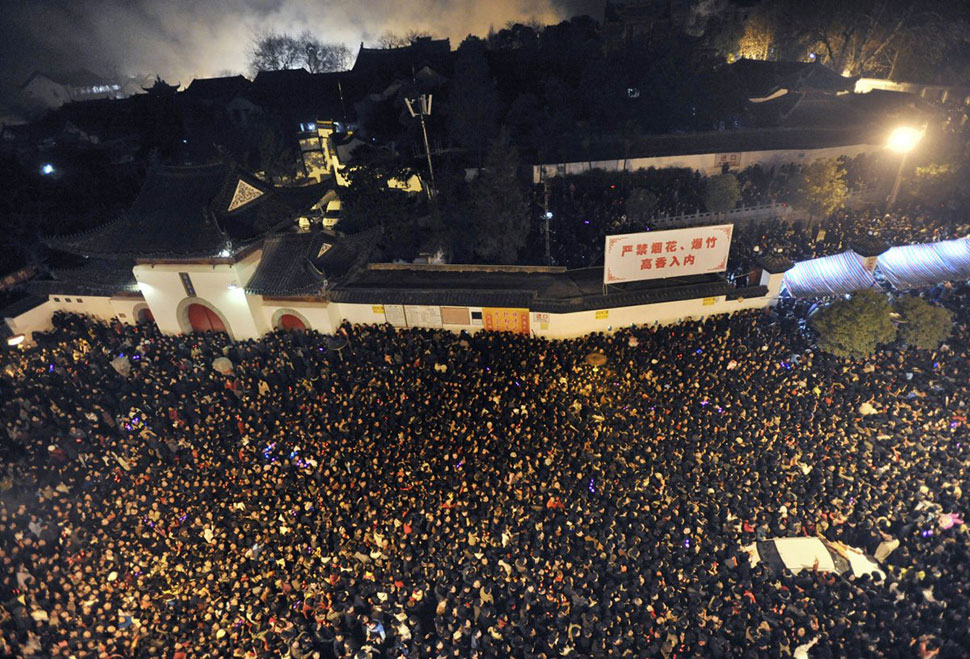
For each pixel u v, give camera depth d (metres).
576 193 50.72
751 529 21.72
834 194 42.53
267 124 74.06
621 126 57.72
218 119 79.44
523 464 24.23
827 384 27.39
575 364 30.45
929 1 74.25
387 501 23.95
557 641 18.84
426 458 25.53
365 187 43.72
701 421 25.80
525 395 28.25
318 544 22.70
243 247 34.31
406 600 21.25
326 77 84.69
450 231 43.28
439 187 47.41
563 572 20.81
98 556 23.23
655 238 31.67
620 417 26.69
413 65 75.69
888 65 78.19
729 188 45.69
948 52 70.69
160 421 28.77
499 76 69.56
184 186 34.88
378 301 35.44
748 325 32.22
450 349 32.31
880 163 51.31
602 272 36.47
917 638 17.83
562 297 33.75
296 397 29.88
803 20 79.81
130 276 38.81
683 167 53.34
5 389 32.38
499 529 22.56
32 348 38.22
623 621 18.86
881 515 21.56
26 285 41.53
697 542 21.19
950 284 35.44
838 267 34.94
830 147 52.72
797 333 31.77
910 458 23.41
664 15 83.19
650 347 30.77
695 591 19.52
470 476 24.39
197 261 34.84
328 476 25.14
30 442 28.44
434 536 22.33
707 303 34.00
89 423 29.09
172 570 22.61
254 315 36.22
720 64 67.19
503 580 20.95
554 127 58.28
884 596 19.45
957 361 27.95
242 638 20.03
